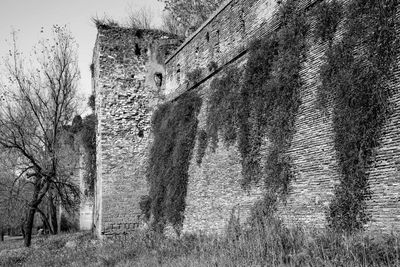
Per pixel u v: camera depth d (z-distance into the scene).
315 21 14.20
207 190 19.55
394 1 11.33
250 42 17.09
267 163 15.37
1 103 29.33
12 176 30.36
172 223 21.80
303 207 13.71
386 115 11.21
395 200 10.80
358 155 11.76
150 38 26.92
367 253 9.88
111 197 25.03
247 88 16.88
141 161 25.69
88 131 31.47
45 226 42.31
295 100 14.51
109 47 26.33
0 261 22.42
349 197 11.91
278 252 11.82
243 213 16.70
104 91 25.89
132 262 16.50
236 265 12.13
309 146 13.73
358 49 12.20
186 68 23.39
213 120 19.39
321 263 10.20
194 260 13.68
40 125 30.55
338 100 12.48
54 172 29.97
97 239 25.83
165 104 25.12
